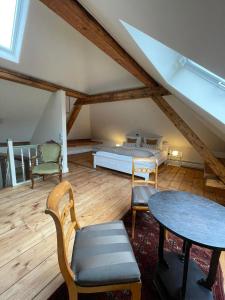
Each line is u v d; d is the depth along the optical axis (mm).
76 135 7012
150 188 2199
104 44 1949
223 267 1581
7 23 2334
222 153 4906
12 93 3842
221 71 870
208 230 1056
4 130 4727
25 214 2283
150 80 3520
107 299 1248
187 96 2373
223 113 2068
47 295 1241
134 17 982
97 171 4418
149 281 1402
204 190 3455
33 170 3133
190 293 1230
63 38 2473
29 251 1651
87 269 957
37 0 1894
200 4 515
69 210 1257
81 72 3586
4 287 1288
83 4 1438
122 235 1225
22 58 2799
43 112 4789
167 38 945
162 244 1428
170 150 5633
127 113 5445
